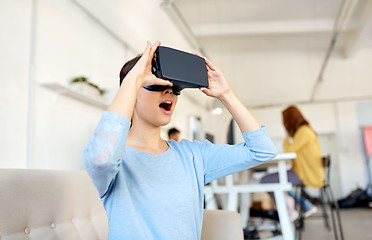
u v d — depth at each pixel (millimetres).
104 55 3865
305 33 8836
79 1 3289
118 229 780
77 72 3299
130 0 4305
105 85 3854
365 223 5047
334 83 10023
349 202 7879
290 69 10203
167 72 760
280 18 8125
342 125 10062
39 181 1023
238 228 1123
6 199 893
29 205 960
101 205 1278
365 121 10047
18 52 2535
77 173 1233
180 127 6586
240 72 10328
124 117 698
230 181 2291
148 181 829
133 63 897
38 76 2744
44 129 2781
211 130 7949
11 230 884
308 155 2936
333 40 7238
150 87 823
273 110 10320
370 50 9898
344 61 10023
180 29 6672
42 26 2834
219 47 9875
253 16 7992
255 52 10344
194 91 6992
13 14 2506
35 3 2729
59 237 1029
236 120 943
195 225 865
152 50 771
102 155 668
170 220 810
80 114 3320
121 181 807
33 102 2664
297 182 2967
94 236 1176
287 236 1994
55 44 2988
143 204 806
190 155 960
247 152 935
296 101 10102
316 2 7375
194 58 832
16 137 2459
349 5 6285
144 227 788
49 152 2826
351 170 9875
